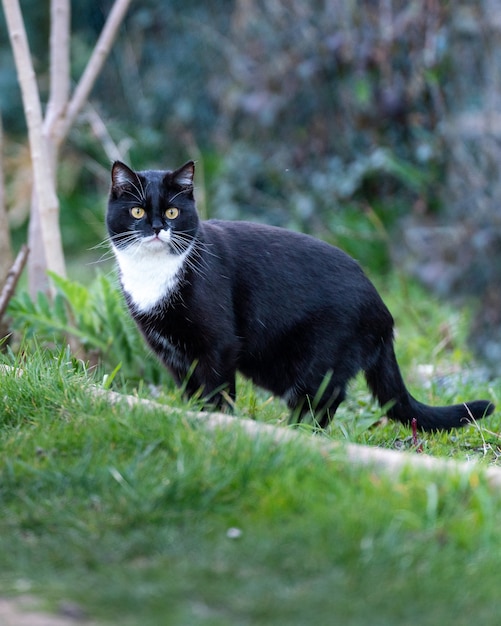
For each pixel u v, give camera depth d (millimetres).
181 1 16312
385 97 12930
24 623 3740
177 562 4219
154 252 6426
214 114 16203
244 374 6957
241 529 4477
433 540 4277
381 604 3863
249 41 14492
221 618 3775
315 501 4570
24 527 4621
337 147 13820
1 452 5324
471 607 3867
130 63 16938
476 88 12109
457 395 8141
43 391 6008
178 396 6316
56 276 8102
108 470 4961
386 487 4590
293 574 4090
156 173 6746
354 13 13078
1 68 17484
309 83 13641
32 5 17734
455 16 12086
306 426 5934
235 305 6578
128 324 7973
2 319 8039
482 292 11922
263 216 14414
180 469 4848
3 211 8258
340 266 6789
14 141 17312
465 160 12062
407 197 13641
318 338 6637
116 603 3881
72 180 16172
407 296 11289
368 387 7098
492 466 5562
